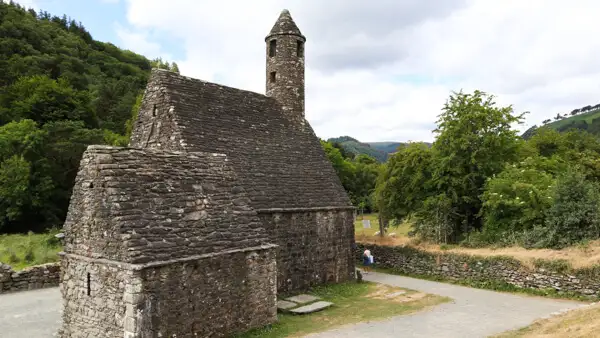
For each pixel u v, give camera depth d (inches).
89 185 388.8
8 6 3304.6
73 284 392.5
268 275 466.6
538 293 640.4
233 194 476.1
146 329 337.4
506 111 928.9
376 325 482.3
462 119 906.1
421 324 486.9
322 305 560.7
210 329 398.0
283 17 818.2
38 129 1672.0
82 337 378.9
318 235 679.1
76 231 397.7
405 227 1386.6
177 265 368.5
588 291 593.6
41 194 1565.0
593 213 662.5
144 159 417.1
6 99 1918.1
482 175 907.4
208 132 600.7
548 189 765.3
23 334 463.5
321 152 789.2
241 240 442.6
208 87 666.8
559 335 375.2
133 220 364.8
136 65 4266.7
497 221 823.1
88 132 1733.5
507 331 448.8
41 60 2524.6
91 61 3366.1
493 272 705.6
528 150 1216.2
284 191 642.8
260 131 691.4
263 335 434.6
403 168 1002.1
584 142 1638.8
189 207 417.1
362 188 2305.6
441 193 926.4
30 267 695.7
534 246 711.7
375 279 784.3
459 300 612.7
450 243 885.8
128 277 336.5
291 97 793.6
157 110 601.9
